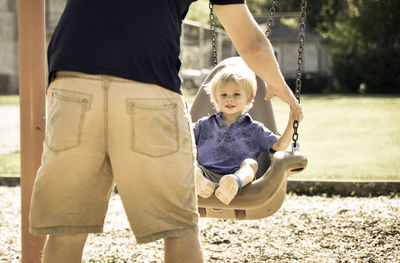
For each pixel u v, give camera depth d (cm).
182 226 188
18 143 930
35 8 273
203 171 307
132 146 179
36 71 275
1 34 2373
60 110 180
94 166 183
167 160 182
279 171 260
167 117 183
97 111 177
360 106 1756
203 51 2489
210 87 315
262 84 329
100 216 195
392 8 2709
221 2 190
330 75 3234
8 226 433
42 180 185
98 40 180
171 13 188
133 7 181
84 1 184
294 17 3522
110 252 362
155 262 340
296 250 361
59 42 186
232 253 360
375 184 549
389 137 958
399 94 2611
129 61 179
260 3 4212
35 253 279
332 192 560
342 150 808
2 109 1576
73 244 196
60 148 180
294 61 3212
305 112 1557
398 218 412
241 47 201
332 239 381
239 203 256
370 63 2722
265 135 302
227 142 308
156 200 184
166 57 186
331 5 3669
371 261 330
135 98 178
